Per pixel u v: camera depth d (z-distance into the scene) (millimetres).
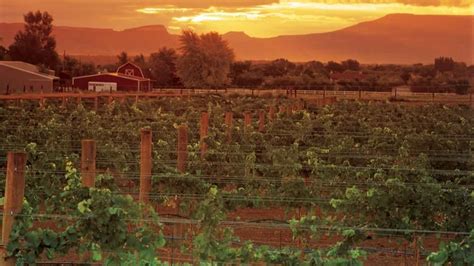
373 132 26766
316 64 107188
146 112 34125
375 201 12742
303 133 25734
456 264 9195
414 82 86312
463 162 21938
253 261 9445
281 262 9453
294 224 11047
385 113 38688
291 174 17234
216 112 34875
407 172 16422
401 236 12445
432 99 60375
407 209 12695
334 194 15570
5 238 8812
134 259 9188
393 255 12812
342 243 10711
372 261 12422
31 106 33531
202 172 17391
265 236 13938
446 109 42188
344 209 12969
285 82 95062
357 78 99062
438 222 13484
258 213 16359
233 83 97750
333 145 22828
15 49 114312
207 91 78500
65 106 32844
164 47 102250
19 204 8820
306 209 15734
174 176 14438
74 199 11211
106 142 20703
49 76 76000
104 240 9078
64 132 21906
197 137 24859
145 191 14227
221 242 9570
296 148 18922
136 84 78062
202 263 9555
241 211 16438
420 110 41688
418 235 12438
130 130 23188
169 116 29812
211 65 93188
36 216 9125
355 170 17188
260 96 59938
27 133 21562
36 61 113375
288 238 13812
